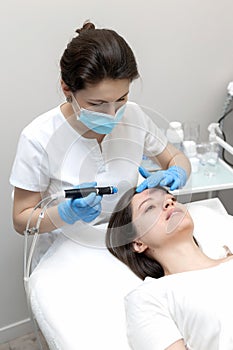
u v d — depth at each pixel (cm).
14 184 131
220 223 157
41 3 153
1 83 158
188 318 114
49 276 139
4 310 196
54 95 168
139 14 170
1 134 166
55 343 125
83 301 132
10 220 179
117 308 130
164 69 185
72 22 160
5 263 187
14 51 156
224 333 108
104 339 121
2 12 149
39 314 133
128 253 142
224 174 180
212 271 121
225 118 199
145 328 112
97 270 141
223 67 194
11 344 199
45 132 129
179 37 181
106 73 105
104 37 108
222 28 186
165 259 136
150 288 119
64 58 112
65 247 146
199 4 178
